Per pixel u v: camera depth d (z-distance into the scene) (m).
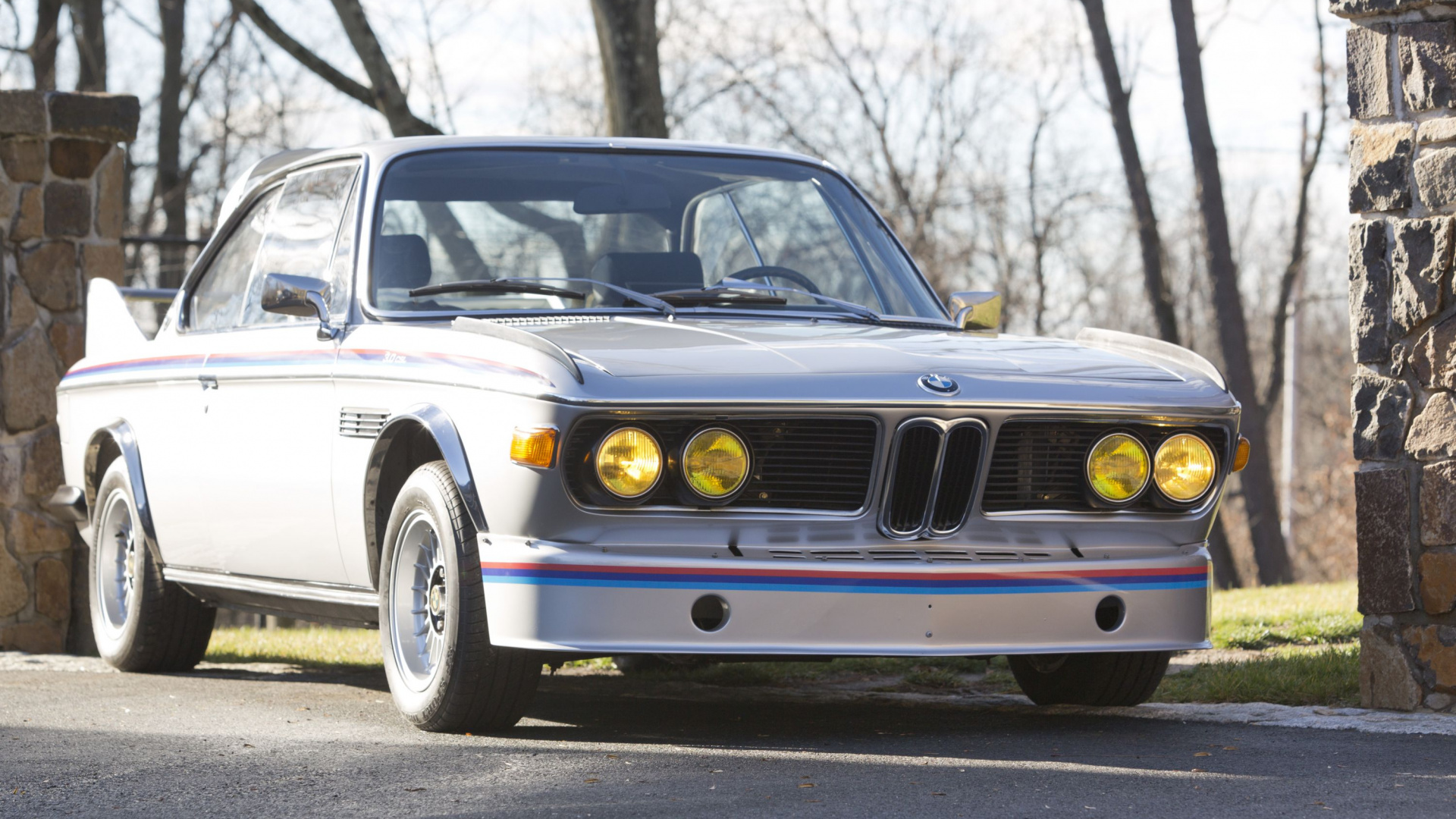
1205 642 7.61
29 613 12.88
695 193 9.15
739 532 6.90
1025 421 7.18
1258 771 6.43
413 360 7.62
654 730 7.70
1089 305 58.03
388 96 25.55
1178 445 7.50
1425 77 8.28
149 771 6.38
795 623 6.85
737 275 8.94
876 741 7.32
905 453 7.04
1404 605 8.37
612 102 22.58
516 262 8.59
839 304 8.79
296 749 6.91
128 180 43.66
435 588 7.53
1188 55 34.91
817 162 9.86
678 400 6.73
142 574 10.58
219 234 10.55
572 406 6.68
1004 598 7.09
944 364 7.29
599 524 6.79
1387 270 8.48
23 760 6.65
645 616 6.76
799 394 6.86
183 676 10.67
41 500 12.90
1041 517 7.27
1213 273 35.50
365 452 7.89
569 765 6.50
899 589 6.93
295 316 8.84
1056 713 8.55
